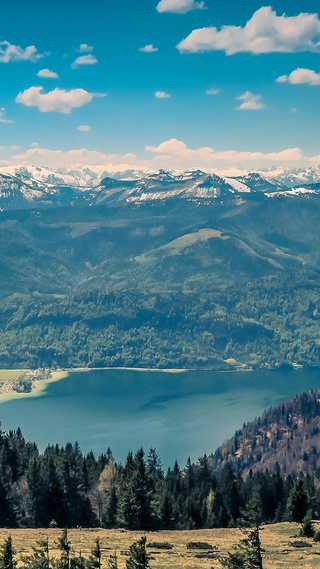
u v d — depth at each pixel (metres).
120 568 117.00
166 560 127.62
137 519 184.38
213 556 132.00
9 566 107.00
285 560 127.12
